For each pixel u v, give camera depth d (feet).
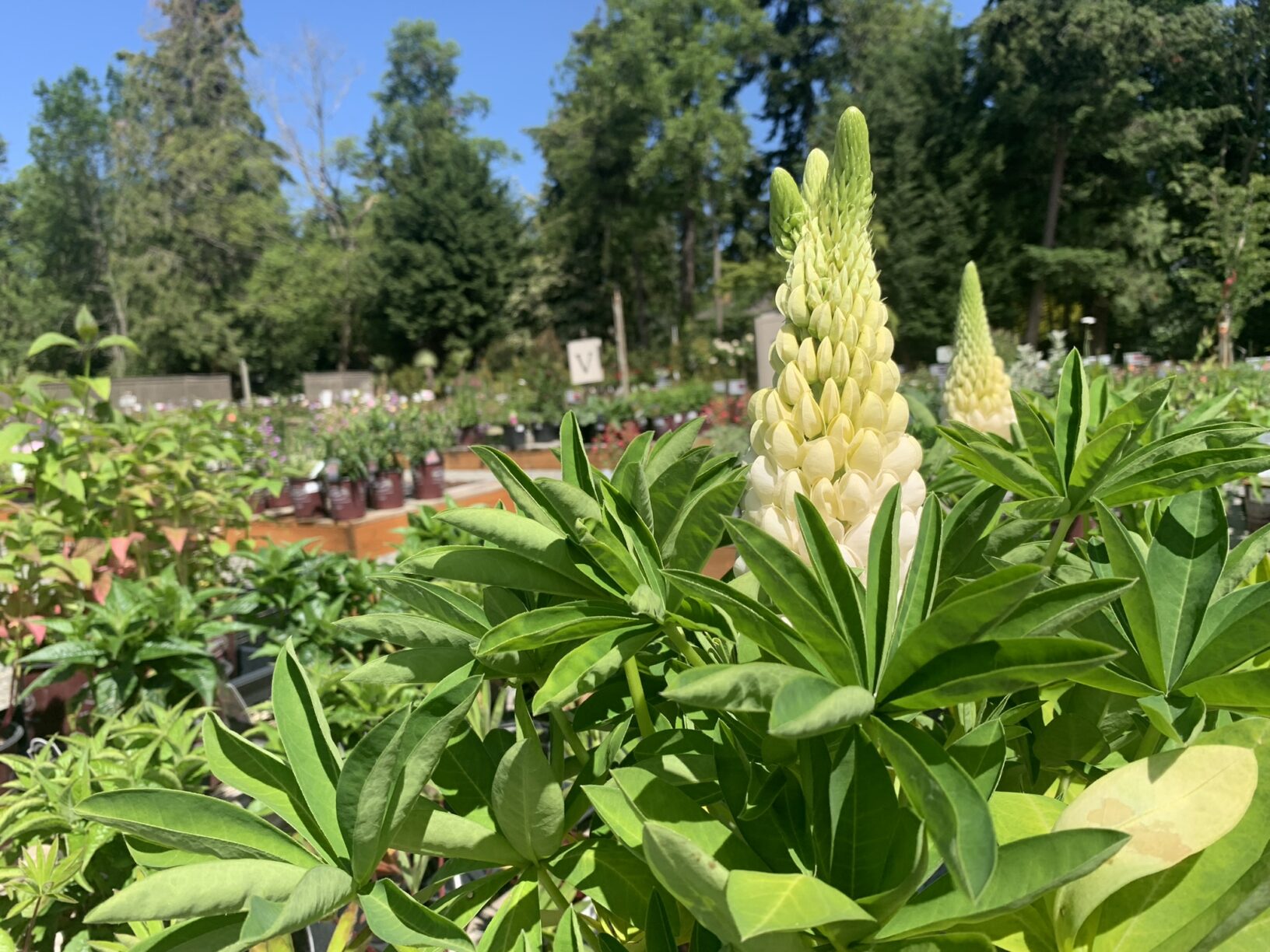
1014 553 5.10
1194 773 3.20
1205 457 3.99
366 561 13.46
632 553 3.84
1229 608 3.72
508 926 3.73
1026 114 89.97
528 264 136.36
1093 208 97.35
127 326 129.39
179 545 14.35
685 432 4.91
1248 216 72.38
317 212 141.08
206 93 145.18
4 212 149.89
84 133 139.33
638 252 128.36
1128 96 87.92
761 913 2.35
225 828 3.41
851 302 3.75
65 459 13.82
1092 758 4.47
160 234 127.75
